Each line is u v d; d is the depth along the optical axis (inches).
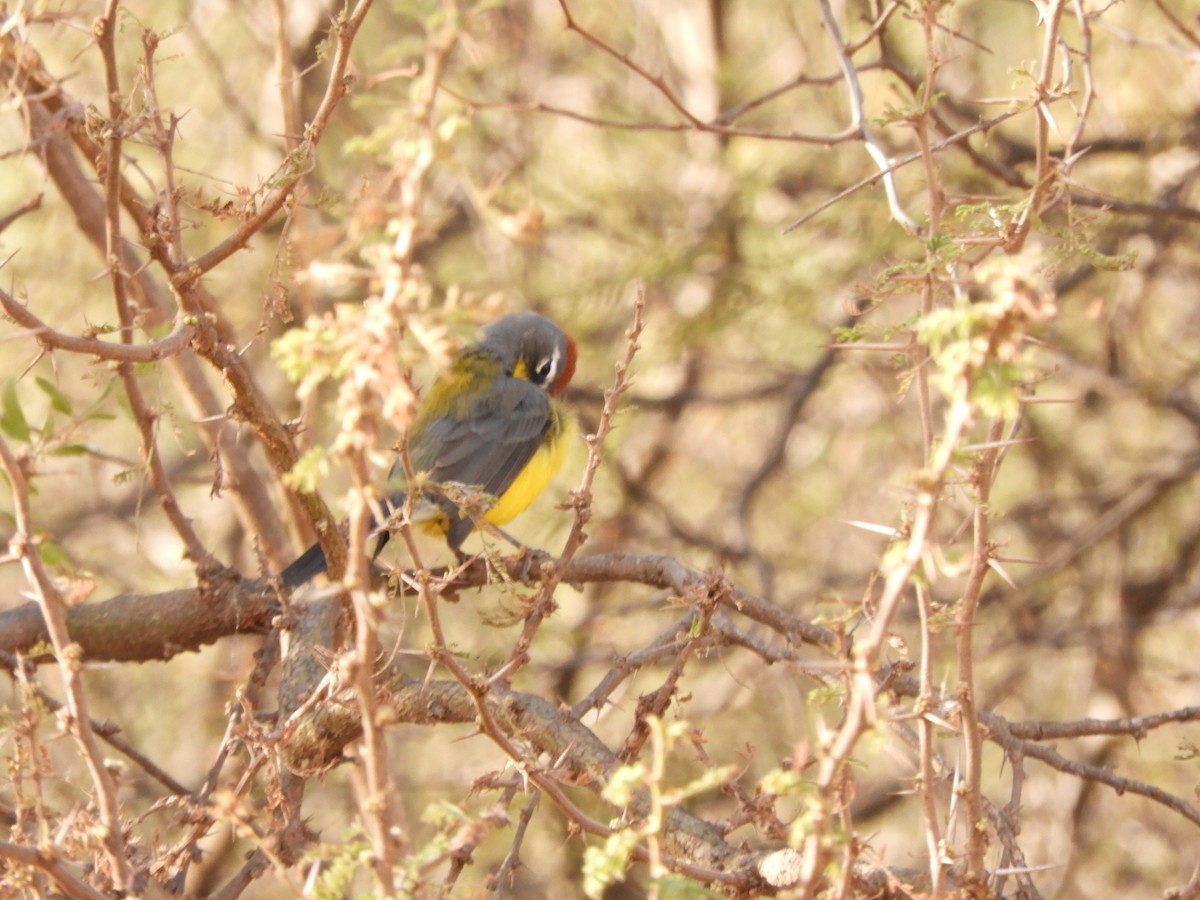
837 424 708.7
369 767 140.3
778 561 681.6
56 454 254.2
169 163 241.8
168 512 311.4
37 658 319.0
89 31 245.8
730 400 645.9
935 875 180.5
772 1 674.8
